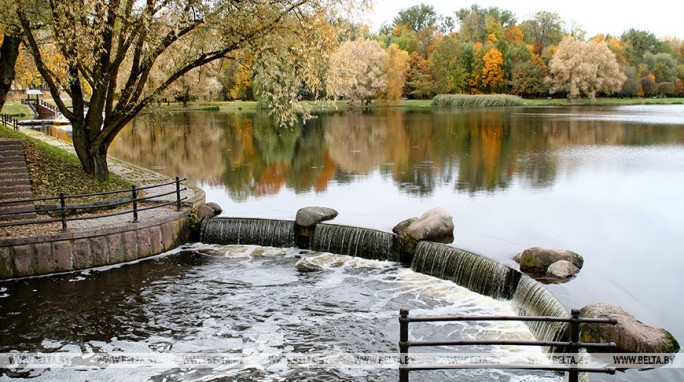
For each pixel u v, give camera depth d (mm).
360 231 15961
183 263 15570
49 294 13320
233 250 16766
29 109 72375
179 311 12367
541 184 23875
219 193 22828
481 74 100312
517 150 34938
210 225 17547
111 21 18641
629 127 49094
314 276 14445
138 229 15766
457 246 14734
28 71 26406
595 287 11781
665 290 11672
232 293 13359
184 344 10883
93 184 19875
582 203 20172
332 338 11031
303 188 23750
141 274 14680
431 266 14391
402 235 15344
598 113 69812
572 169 27609
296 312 12250
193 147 38656
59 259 14656
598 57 88375
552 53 98312
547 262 12781
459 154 33531
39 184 18891
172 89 71188
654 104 95000
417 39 115688
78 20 16906
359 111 80250
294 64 20031
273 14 18766
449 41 99062
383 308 12375
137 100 20297
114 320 11938
